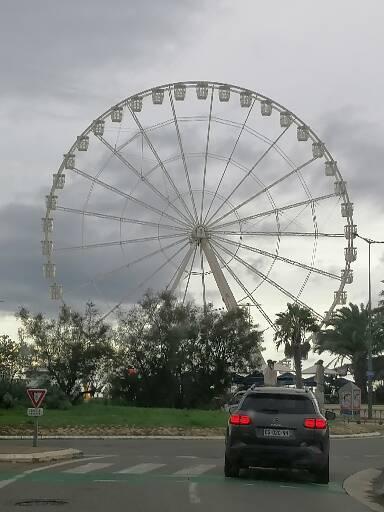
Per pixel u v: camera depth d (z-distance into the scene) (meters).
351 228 50.00
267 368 50.66
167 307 51.38
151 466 17.77
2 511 10.98
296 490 14.24
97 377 49.88
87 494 12.74
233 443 15.29
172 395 50.69
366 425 43.22
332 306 49.59
